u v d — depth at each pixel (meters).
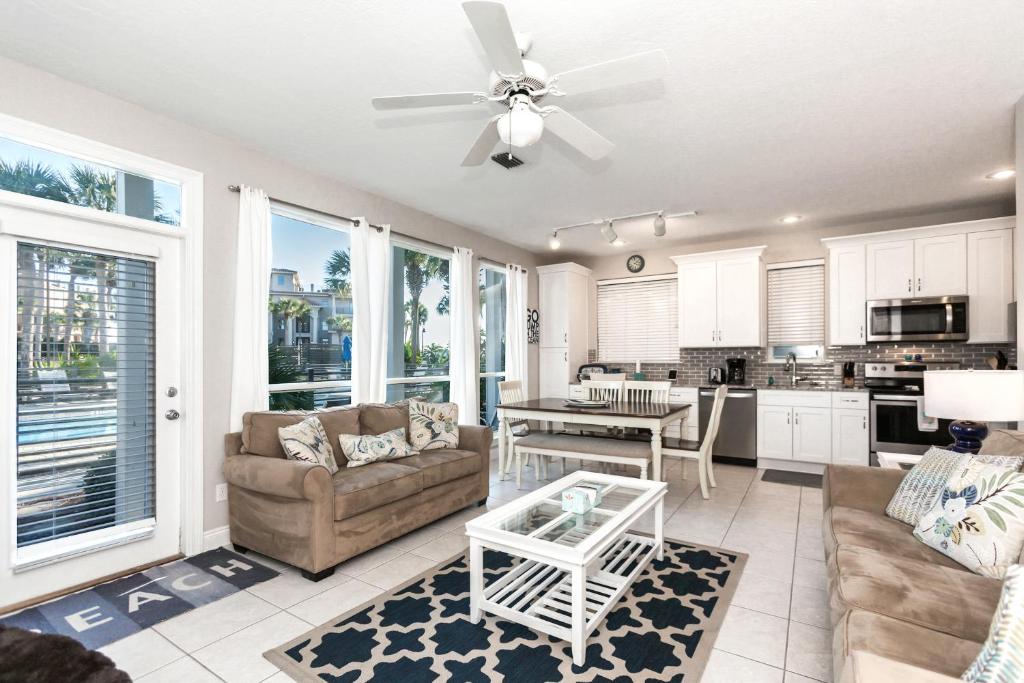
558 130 2.31
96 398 2.65
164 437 2.90
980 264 4.43
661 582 2.56
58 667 1.31
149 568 2.77
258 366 3.29
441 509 3.42
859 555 1.77
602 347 6.92
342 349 4.09
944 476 2.10
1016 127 2.74
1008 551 1.60
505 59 1.78
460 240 5.35
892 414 4.62
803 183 4.00
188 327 2.98
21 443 2.40
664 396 4.81
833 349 5.37
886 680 0.99
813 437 4.97
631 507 2.45
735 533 3.27
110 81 2.53
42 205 2.43
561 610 2.25
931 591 1.48
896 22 2.05
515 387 5.02
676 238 5.89
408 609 2.32
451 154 3.44
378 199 4.33
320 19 2.04
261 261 3.32
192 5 1.96
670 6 1.95
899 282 4.76
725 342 5.61
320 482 2.59
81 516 2.58
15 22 2.06
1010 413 2.17
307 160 3.54
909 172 3.75
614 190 4.17
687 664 1.90
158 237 2.90
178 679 1.83
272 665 1.91
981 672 0.93
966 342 4.65
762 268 5.57
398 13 2.01
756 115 2.86
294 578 2.65
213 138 3.12
